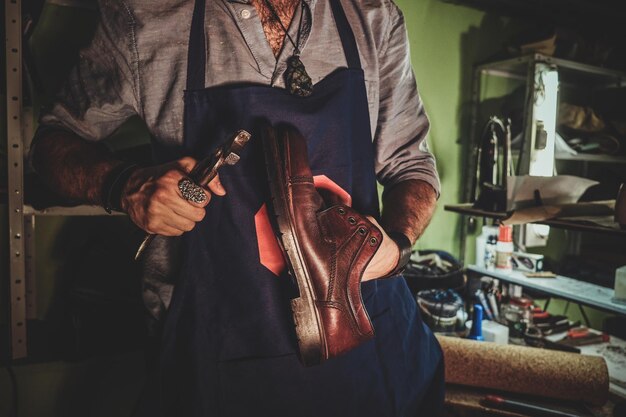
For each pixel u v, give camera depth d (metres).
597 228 1.34
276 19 0.71
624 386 1.47
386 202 0.84
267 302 0.68
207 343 0.67
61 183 0.68
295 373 0.69
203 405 0.66
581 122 2.22
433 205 0.84
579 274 2.07
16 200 1.15
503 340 1.66
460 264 2.06
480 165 1.90
